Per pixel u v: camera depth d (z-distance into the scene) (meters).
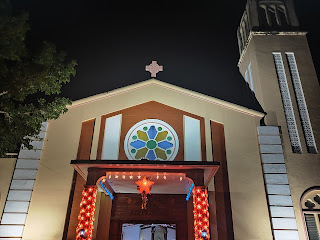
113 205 14.95
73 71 12.15
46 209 12.64
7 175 13.28
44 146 13.86
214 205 13.00
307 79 16.25
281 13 19.44
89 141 14.13
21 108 11.45
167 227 24.42
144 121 14.59
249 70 18.58
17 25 9.55
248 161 13.72
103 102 15.01
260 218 12.62
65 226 12.39
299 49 17.33
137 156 13.78
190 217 14.45
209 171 11.63
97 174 11.59
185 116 14.77
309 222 12.66
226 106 14.99
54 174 13.31
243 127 14.54
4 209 12.48
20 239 11.99
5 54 9.55
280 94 15.84
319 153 14.10
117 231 14.42
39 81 10.80
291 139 14.67
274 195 12.88
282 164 13.54
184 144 14.04
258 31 17.94
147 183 11.58
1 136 11.35
